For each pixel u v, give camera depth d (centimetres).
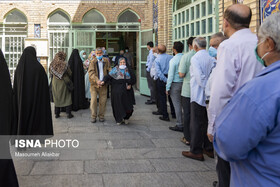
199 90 447
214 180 389
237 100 151
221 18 657
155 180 388
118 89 694
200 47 450
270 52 157
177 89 634
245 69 255
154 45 1183
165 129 668
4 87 318
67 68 776
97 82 704
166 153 499
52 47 1309
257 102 142
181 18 984
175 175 405
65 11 1299
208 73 438
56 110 790
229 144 150
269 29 153
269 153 144
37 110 517
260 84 145
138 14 1315
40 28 1288
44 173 409
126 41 1559
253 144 144
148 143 557
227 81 252
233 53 256
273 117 139
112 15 1315
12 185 298
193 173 412
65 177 396
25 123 505
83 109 927
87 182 380
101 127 686
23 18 1292
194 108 452
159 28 1112
